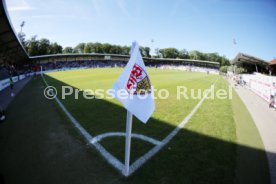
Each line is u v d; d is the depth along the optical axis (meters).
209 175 3.48
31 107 8.48
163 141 4.91
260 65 37.84
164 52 121.56
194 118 7.05
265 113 8.70
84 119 6.59
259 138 5.45
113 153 4.20
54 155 4.11
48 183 3.17
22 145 4.62
